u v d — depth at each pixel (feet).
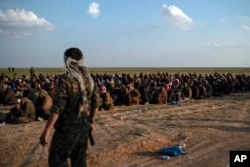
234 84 96.07
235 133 35.63
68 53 14.48
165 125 39.70
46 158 24.90
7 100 59.36
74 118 14.01
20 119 41.42
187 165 24.27
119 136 32.81
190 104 64.54
